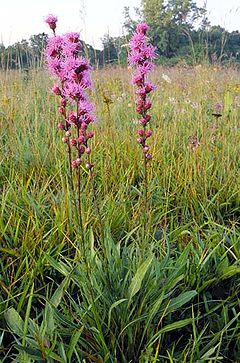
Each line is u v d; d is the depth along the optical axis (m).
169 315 2.44
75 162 2.19
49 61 2.17
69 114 2.16
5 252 2.87
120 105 5.78
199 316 2.56
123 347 2.30
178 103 5.67
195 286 2.68
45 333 2.21
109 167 3.99
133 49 2.41
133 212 3.21
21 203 3.35
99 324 2.20
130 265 2.52
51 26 2.15
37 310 2.62
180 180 3.89
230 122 4.93
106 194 3.57
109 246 2.62
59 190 3.52
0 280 2.58
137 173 4.10
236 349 2.39
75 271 2.60
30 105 5.54
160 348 2.33
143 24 2.39
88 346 2.29
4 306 2.51
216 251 2.88
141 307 2.30
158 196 3.60
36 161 4.09
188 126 4.98
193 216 3.39
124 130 4.85
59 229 2.98
